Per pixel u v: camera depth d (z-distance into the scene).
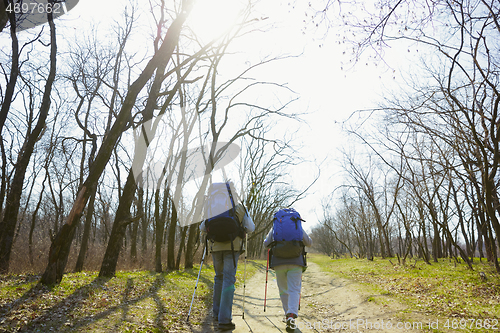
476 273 11.12
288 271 4.63
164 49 7.19
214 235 4.53
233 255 4.55
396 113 9.62
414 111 9.12
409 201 21.17
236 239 4.68
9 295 4.77
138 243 26.23
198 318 5.05
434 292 8.07
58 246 5.80
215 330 4.40
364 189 30.06
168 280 8.50
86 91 13.34
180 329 4.32
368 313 5.60
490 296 7.34
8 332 3.40
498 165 9.34
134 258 15.89
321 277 13.48
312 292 9.15
